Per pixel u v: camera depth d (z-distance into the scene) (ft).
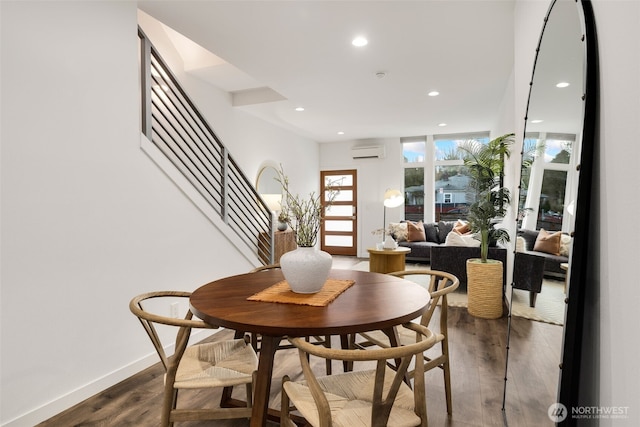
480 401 6.68
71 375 6.63
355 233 26.50
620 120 3.04
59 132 6.44
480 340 9.70
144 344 8.14
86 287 6.90
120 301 7.58
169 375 4.55
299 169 23.95
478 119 19.33
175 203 9.06
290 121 19.77
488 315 11.58
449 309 12.64
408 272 7.30
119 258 7.56
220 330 10.52
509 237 12.17
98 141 7.13
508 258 13.35
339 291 5.35
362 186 26.21
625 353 2.94
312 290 5.21
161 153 8.69
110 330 7.36
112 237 7.41
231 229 11.22
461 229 21.70
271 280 6.32
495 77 12.62
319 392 3.39
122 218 7.63
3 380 5.68
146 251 8.20
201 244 9.93
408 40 9.72
